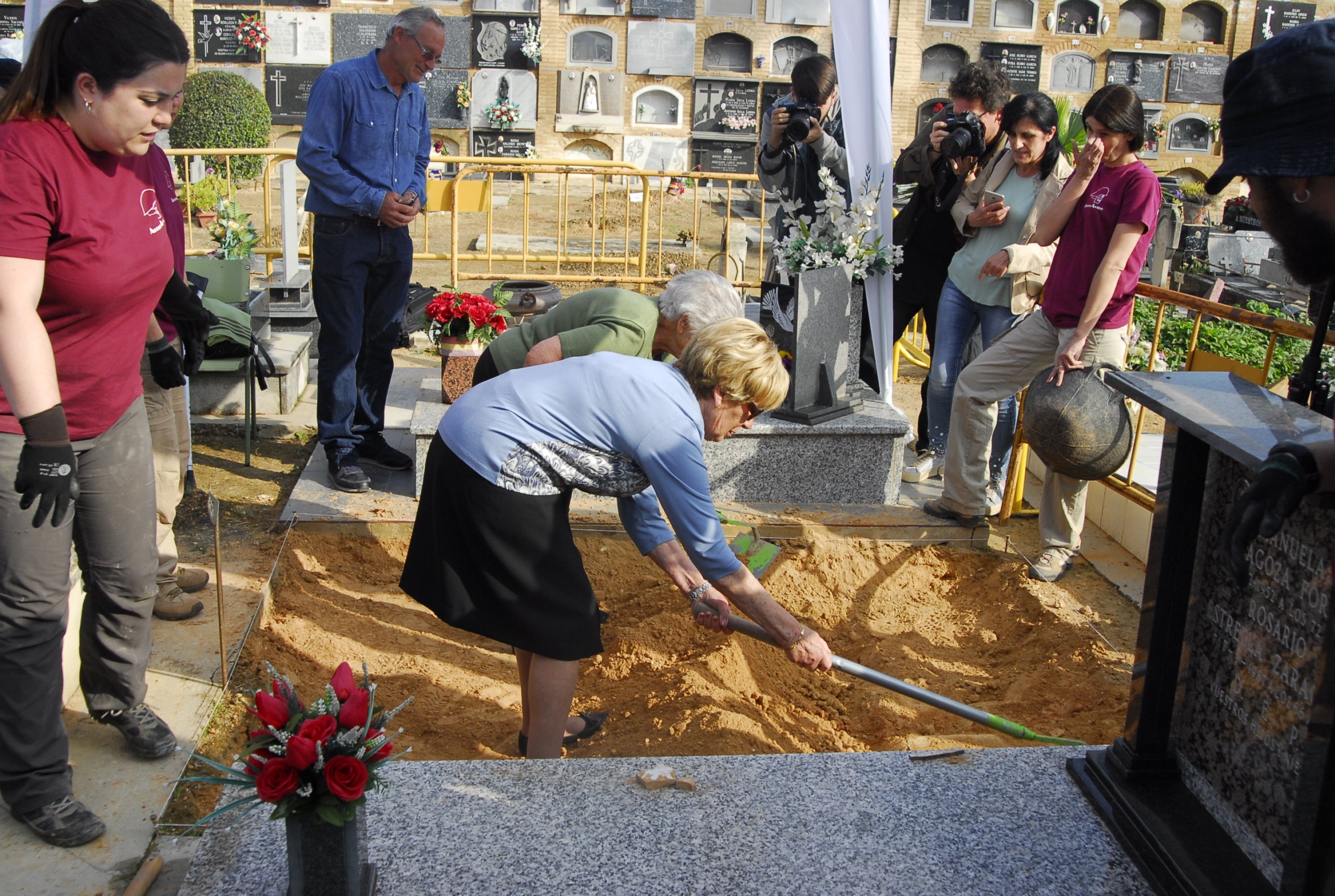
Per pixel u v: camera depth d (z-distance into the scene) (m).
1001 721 2.78
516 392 2.59
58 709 2.47
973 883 2.15
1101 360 4.15
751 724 3.27
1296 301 11.09
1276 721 2.00
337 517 4.59
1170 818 2.23
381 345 5.03
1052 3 19.47
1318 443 1.76
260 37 18.00
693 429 2.51
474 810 2.32
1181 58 19.70
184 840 2.55
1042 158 4.73
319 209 4.63
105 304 2.37
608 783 2.43
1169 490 2.20
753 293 9.54
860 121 5.23
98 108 2.19
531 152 19.00
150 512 2.67
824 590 4.41
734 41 19.22
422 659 3.81
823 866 2.18
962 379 4.59
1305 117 1.66
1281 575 1.98
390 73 4.65
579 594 2.68
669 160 19.31
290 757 1.79
